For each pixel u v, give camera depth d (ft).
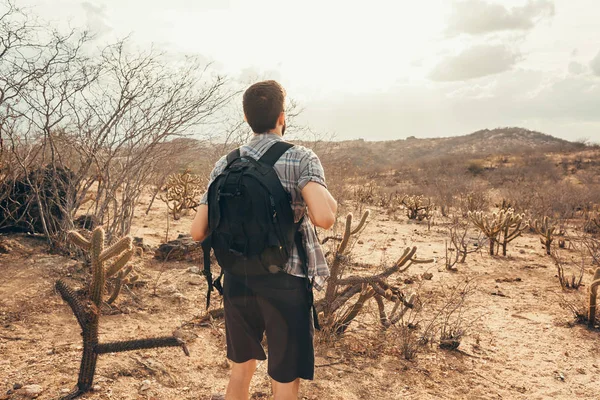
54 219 17.16
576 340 13.60
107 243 15.88
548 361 12.07
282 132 6.51
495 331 14.14
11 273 13.64
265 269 5.64
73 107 14.79
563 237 32.53
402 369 10.94
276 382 6.02
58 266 14.43
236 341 6.26
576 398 10.11
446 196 50.39
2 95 13.55
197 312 13.16
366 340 12.40
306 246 6.10
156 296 14.07
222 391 9.07
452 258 24.86
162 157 18.84
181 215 30.78
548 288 19.31
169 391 8.90
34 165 17.37
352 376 10.34
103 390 8.51
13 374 8.82
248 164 5.83
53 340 10.48
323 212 5.57
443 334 12.91
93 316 8.07
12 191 17.19
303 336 5.95
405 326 12.73
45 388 8.39
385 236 30.22
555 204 46.78
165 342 7.58
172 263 17.95
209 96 15.90
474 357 12.09
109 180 16.15
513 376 11.10
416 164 147.54
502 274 21.71
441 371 11.05
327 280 11.73
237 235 5.65
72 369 9.18
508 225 26.20
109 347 8.01
